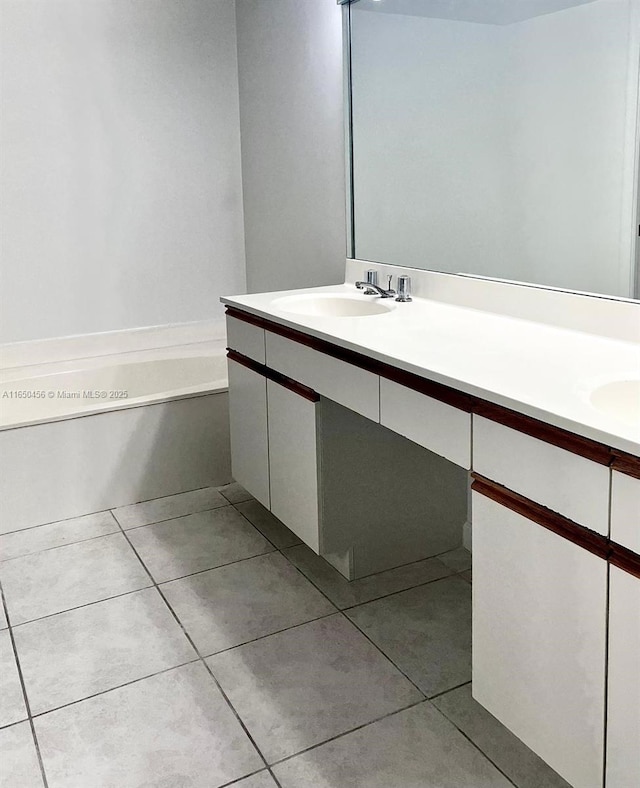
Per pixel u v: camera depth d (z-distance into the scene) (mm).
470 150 2225
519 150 2057
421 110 2391
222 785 1614
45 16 3211
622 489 1194
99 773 1653
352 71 2688
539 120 1982
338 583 2404
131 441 2969
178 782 1625
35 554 2619
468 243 2299
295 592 2354
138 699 1883
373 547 2434
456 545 2602
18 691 1922
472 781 1612
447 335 1969
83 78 3322
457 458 1600
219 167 3682
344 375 2010
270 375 2488
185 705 1858
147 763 1679
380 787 1601
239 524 2822
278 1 3180
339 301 2633
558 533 1345
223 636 2137
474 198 2240
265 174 3492
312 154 3086
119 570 2508
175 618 2229
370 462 2344
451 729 1765
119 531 2783
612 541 1234
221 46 3584
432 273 2469
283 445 2443
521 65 2012
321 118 2986
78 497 2906
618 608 1243
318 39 2926
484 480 1527
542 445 1349
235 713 1828
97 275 3508
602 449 1222
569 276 1976
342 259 2994
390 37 2479
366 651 2057
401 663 2004
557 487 1326
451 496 2545
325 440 2252
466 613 2227
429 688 1905
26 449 2775
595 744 1333
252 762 1676
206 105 3596
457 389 1551
